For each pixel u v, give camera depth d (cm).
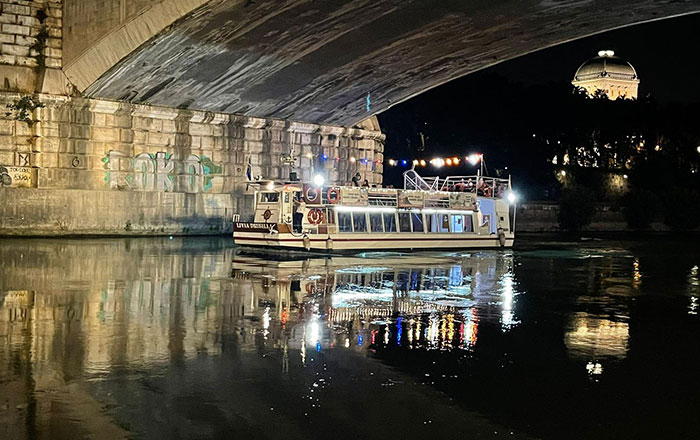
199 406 1086
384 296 2108
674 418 1111
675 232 7819
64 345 1401
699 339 1644
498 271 2953
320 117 5412
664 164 8938
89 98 4019
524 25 4244
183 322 1644
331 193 3522
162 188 4434
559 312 1958
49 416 1023
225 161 4759
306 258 3178
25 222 3919
